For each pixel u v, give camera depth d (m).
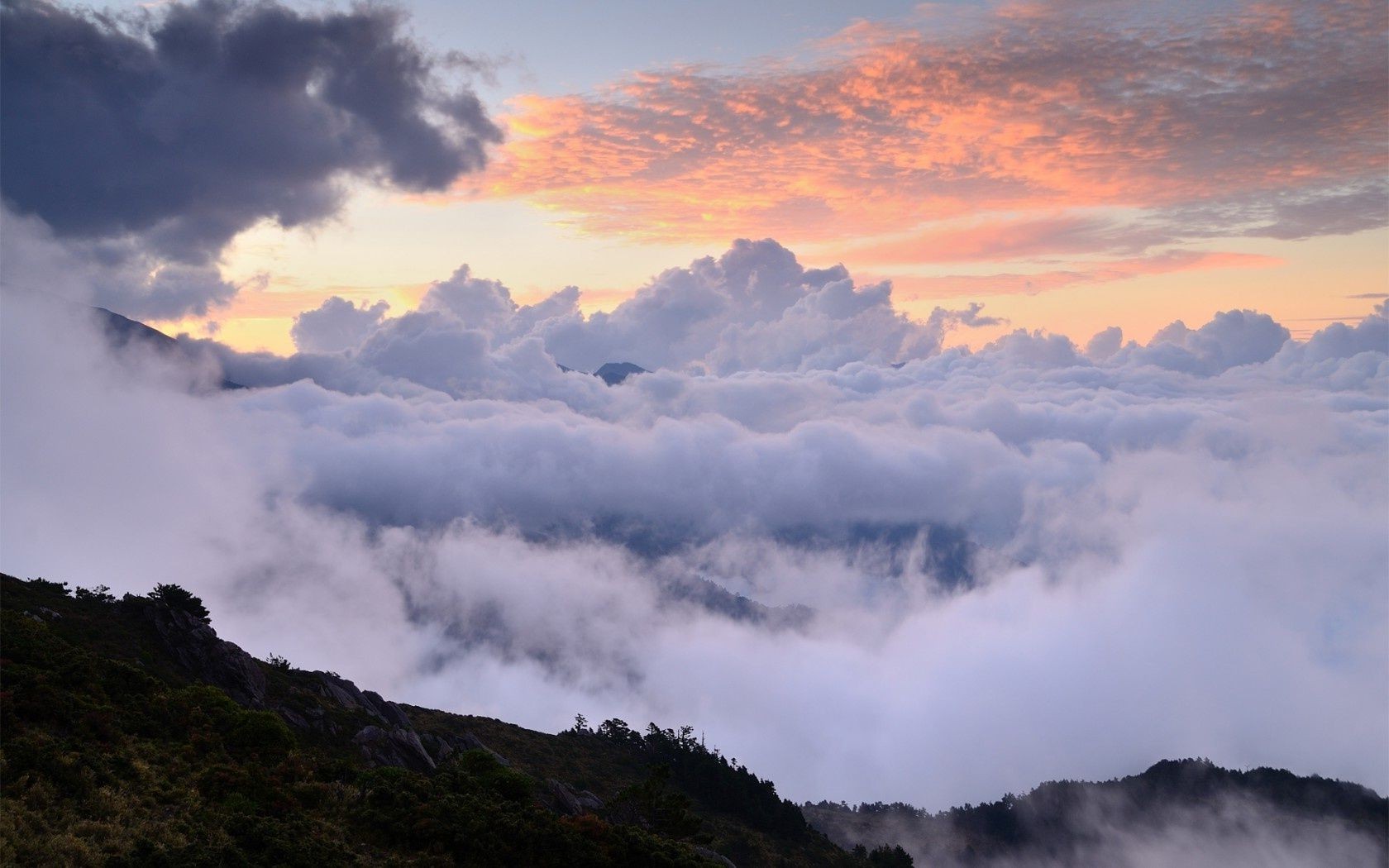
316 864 36.78
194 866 32.75
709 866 48.66
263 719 49.31
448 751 72.31
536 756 94.44
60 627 61.53
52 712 40.91
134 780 38.31
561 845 45.47
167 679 61.19
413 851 41.88
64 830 32.72
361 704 77.56
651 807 67.00
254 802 40.44
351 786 46.88
